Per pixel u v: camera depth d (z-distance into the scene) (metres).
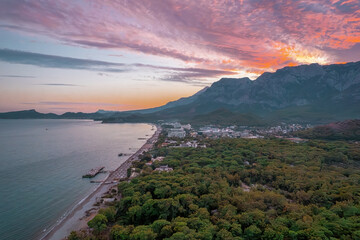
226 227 83.75
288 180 135.12
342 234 76.62
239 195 113.00
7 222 108.19
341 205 94.62
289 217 89.88
